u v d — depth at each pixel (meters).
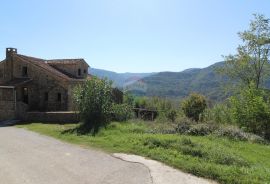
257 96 24.98
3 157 13.93
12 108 33.62
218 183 9.85
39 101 36.41
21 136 20.52
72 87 36.19
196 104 42.84
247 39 37.50
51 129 23.36
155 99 49.38
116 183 9.95
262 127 23.89
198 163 11.72
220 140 18.39
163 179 10.27
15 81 36.25
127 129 20.42
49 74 36.03
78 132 20.69
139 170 11.37
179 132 20.44
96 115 23.00
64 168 11.80
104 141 17.06
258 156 14.84
